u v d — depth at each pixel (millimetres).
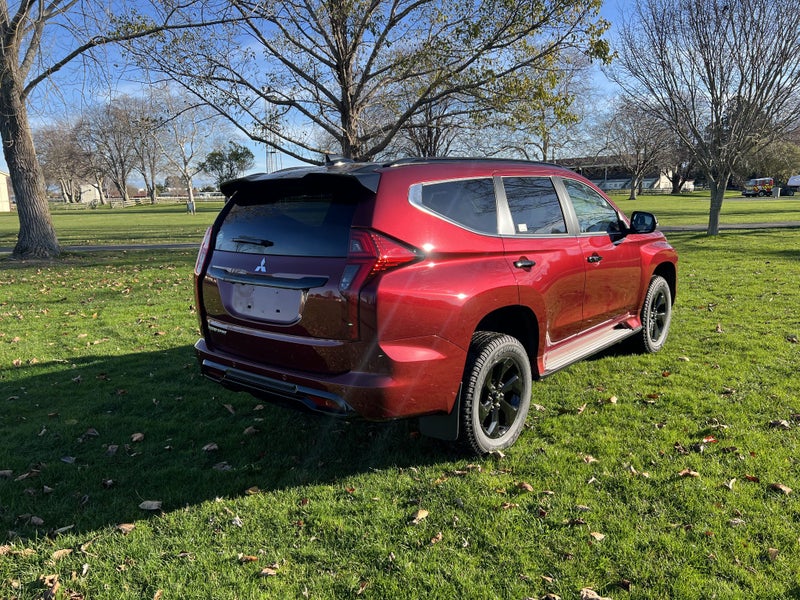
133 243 21953
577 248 4352
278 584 2590
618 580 2533
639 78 17031
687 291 9211
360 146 14492
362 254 3010
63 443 4160
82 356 6328
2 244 22609
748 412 4266
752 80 15875
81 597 2541
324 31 13234
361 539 2910
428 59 13172
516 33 12234
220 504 3268
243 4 11969
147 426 4438
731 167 17719
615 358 5711
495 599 2459
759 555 2664
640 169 65000
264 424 4438
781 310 7562
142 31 12383
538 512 3078
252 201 3715
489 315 3740
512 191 3953
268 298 3375
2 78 15406
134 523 3102
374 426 4305
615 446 3814
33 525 3104
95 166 96062
